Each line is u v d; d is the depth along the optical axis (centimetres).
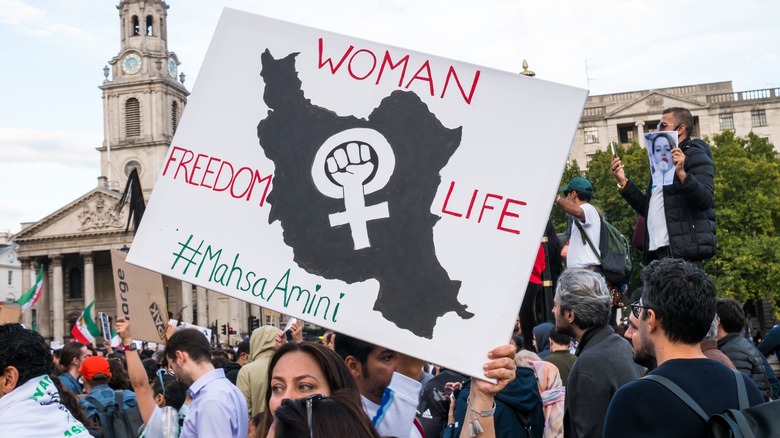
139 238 443
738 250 6100
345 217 421
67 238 9938
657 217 773
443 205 412
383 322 405
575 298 571
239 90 451
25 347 447
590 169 6700
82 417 717
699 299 414
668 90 9550
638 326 459
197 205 443
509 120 414
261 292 422
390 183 420
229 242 434
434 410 599
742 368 752
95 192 9894
